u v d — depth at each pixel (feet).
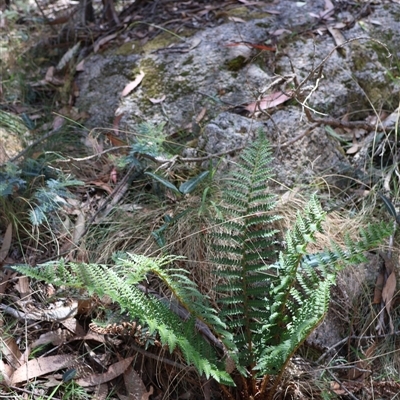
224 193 4.32
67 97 5.89
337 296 4.40
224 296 4.26
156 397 4.07
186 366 4.08
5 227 4.74
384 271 4.52
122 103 5.54
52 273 3.53
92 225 4.73
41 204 4.75
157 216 4.70
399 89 5.57
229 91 5.37
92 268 3.58
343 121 5.11
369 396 4.09
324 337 4.30
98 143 5.42
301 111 5.16
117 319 4.11
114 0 6.91
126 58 5.77
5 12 6.75
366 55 5.60
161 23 6.04
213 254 4.37
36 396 3.92
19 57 6.30
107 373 4.08
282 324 3.96
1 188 4.58
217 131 5.06
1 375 3.95
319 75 4.79
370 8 5.94
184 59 5.59
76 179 5.07
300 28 5.72
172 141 5.23
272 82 5.27
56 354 4.15
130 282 3.58
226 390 3.91
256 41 5.60
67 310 4.30
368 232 3.74
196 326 4.13
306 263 3.90
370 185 4.99
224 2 6.12
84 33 6.38
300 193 4.82
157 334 4.17
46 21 6.56
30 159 4.98
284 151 4.94
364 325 4.36
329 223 4.66
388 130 5.20
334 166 5.06
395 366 4.24
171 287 3.68
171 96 5.47
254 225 4.49
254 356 3.95
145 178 5.00
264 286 3.98
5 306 4.28
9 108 5.80
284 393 4.07
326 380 4.13
